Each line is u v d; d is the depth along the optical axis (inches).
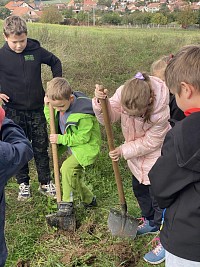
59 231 140.6
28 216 149.6
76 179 141.0
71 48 435.2
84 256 127.7
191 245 75.6
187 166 71.0
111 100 124.8
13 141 77.4
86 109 133.1
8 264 126.8
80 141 134.0
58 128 145.6
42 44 433.7
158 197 77.7
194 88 73.4
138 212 151.0
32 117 153.3
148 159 124.4
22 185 159.9
